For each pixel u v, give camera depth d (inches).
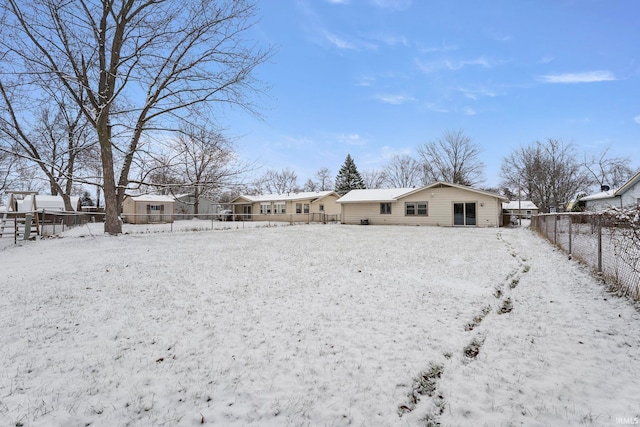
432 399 96.3
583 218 297.1
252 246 439.5
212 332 144.2
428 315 164.9
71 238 509.7
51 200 984.3
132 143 595.8
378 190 1155.9
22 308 171.9
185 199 1510.8
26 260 324.8
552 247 417.7
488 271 270.8
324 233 673.0
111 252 377.7
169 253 370.0
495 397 95.9
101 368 113.0
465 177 1695.4
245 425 84.8
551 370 109.7
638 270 173.6
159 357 121.1
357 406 92.4
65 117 786.8
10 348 126.6
